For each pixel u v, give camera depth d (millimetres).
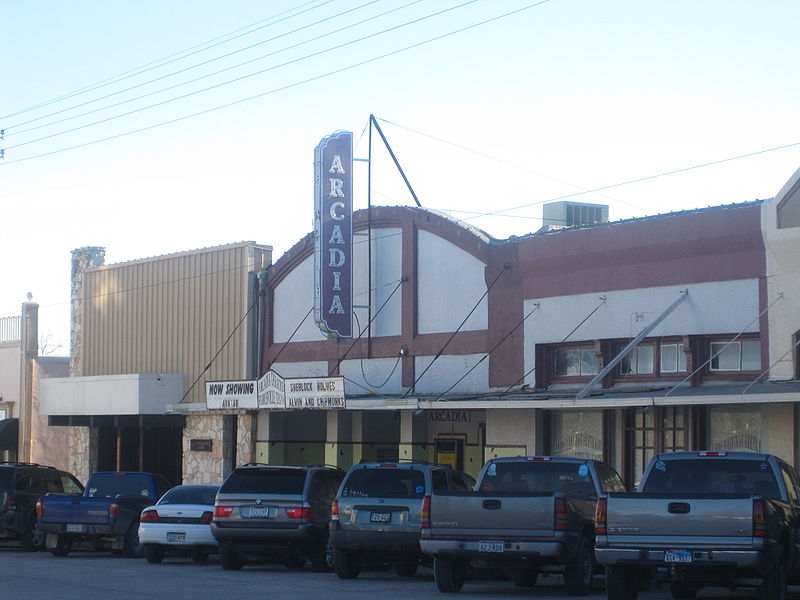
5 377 40188
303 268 30547
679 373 22453
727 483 14516
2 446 38844
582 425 24188
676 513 13203
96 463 36031
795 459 20234
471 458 27344
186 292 33781
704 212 22062
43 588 15383
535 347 24844
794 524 14312
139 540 20969
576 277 24219
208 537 20609
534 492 15047
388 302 28281
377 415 29703
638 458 23156
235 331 32031
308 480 19297
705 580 13258
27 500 24656
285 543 19047
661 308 22609
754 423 21219
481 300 26125
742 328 21312
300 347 30344
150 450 36062
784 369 20578
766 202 21109
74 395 34938
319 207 27703
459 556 15203
